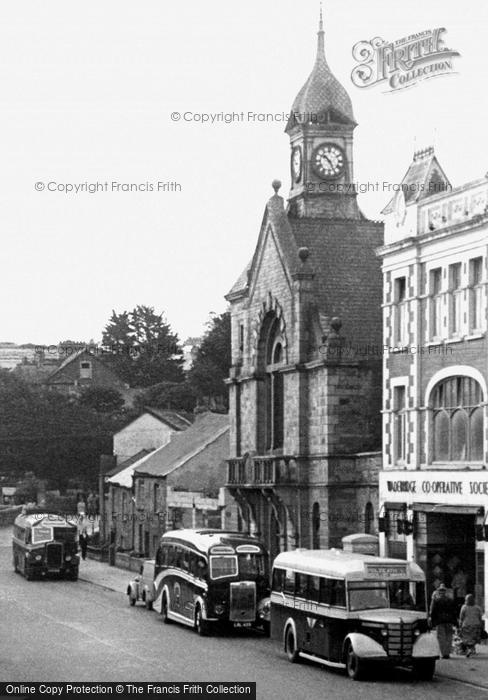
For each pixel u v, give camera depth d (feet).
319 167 224.12
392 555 170.30
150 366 501.15
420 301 165.48
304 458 197.88
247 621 148.97
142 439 342.03
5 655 127.54
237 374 224.12
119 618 168.04
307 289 199.41
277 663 124.88
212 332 444.55
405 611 117.50
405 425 168.76
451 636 129.70
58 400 417.90
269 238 211.00
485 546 145.28
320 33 228.63
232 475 215.51
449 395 159.43
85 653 129.39
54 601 193.98
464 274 154.61
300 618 126.31
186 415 347.36
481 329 151.23
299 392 198.49
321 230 211.20
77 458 401.08
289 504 198.18
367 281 206.28
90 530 350.64
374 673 117.60
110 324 506.89
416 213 166.30
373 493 183.11
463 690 108.17
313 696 102.53
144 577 180.04
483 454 151.02
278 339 211.20
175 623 163.53
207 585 148.87
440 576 161.89
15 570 261.24
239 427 224.33
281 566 134.41
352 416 192.54
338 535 189.78
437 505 157.99
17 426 398.42
